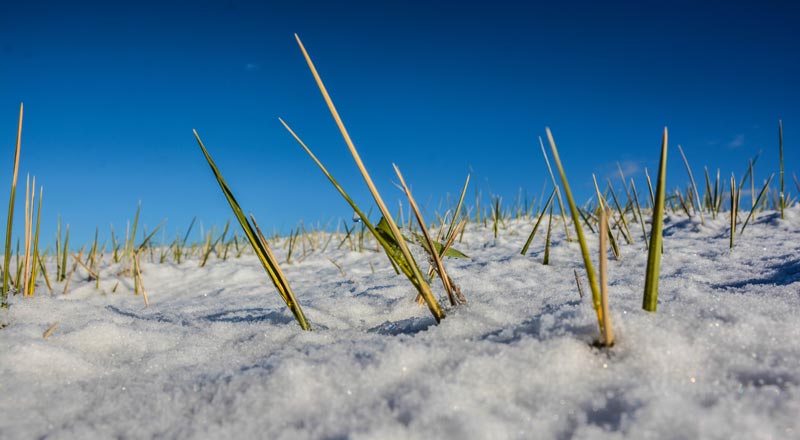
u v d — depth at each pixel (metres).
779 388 0.15
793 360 0.16
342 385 0.17
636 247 0.54
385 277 0.49
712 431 0.12
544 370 0.16
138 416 0.17
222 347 0.25
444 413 0.14
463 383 0.16
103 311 0.33
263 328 0.28
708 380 0.15
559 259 0.50
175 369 0.22
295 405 0.16
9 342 0.24
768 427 0.12
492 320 0.23
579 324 0.19
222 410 0.17
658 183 0.19
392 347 0.19
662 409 0.13
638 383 0.15
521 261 0.48
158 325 0.29
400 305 0.29
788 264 0.36
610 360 0.17
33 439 0.16
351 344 0.21
